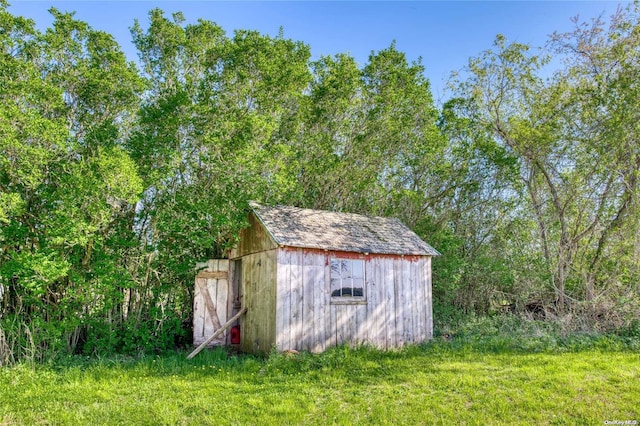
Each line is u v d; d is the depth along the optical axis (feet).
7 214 29.89
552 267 50.62
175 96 34.96
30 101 31.19
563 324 42.52
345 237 40.04
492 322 45.93
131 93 36.68
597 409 20.72
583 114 49.85
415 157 56.34
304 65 44.39
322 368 28.63
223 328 37.27
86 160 33.81
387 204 56.95
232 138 36.63
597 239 51.34
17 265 29.63
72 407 21.59
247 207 38.42
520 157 56.80
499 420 19.62
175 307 41.50
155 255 40.40
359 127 49.88
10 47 33.37
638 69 47.47
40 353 31.12
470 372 27.55
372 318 39.50
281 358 30.71
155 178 33.71
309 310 36.11
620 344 35.76
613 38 50.96
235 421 19.52
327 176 49.32
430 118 53.88
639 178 48.08
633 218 46.52
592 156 49.44
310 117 47.11
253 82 39.75
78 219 29.55
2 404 21.97
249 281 39.58
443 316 49.83
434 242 55.77
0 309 33.63
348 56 46.88
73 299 34.22
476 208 60.03
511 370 27.73
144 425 19.27
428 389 24.03
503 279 53.01
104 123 34.37
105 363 30.68
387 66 50.78
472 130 59.93
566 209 54.13
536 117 54.44
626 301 42.68
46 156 30.30
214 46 42.57
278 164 37.93
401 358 32.42
